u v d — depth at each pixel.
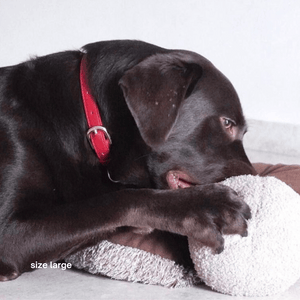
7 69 0.79
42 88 0.75
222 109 0.74
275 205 0.62
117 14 2.02
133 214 0.65
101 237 0.67
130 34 2.03
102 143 0.73
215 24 1.92
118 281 0.69
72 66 0.76
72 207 0.68
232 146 0.76
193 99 0.73
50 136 0.72
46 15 2.07
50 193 0.72
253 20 1.87
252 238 0.61
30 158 0.71
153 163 0.73
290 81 1.83
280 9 1.82
